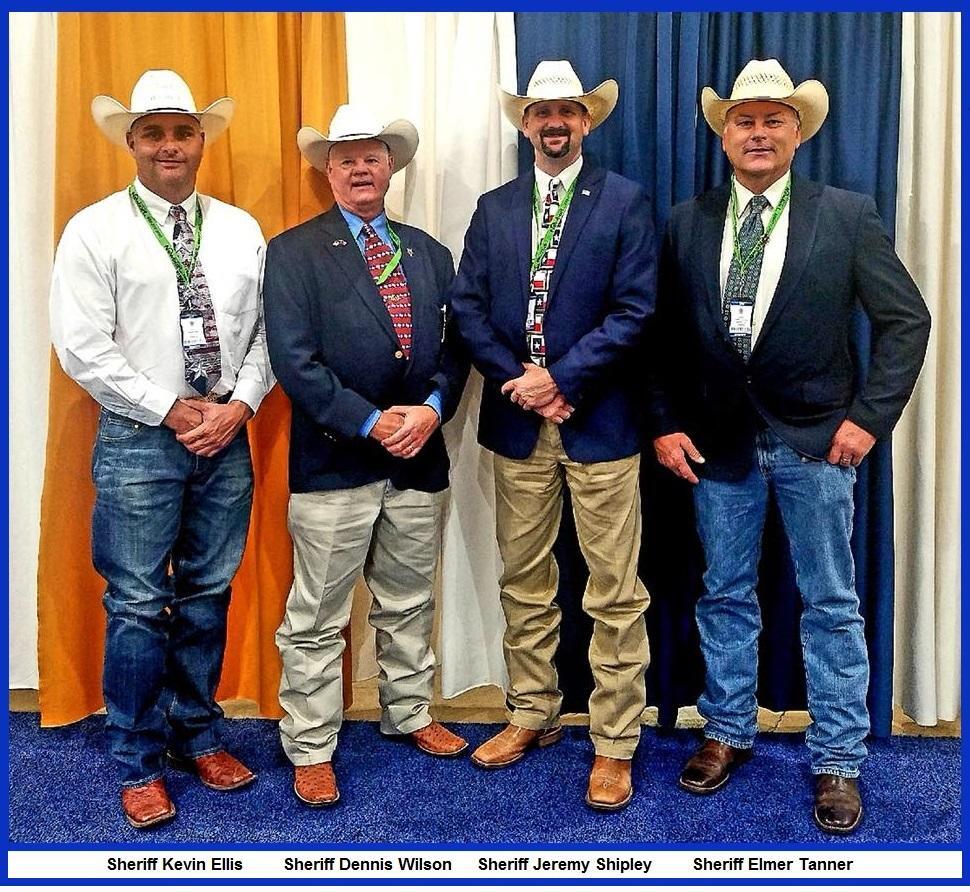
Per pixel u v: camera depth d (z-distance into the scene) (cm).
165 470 196
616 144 232
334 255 206
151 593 197
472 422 246
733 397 200
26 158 237
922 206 229
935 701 242
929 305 231
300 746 211
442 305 217
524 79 230
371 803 208
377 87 236
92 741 238
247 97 230
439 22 235
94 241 189
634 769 223
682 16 223
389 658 231
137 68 232
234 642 253
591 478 206
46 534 235
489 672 258
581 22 227
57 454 234
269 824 200
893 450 243
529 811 205
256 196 232
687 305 202
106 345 189
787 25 224
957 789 213
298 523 211
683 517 235
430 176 242
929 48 224
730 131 194
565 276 201
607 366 199
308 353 199
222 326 200
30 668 256
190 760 220
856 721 202
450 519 246
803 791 213
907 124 229
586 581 244
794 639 239
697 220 201
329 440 207
